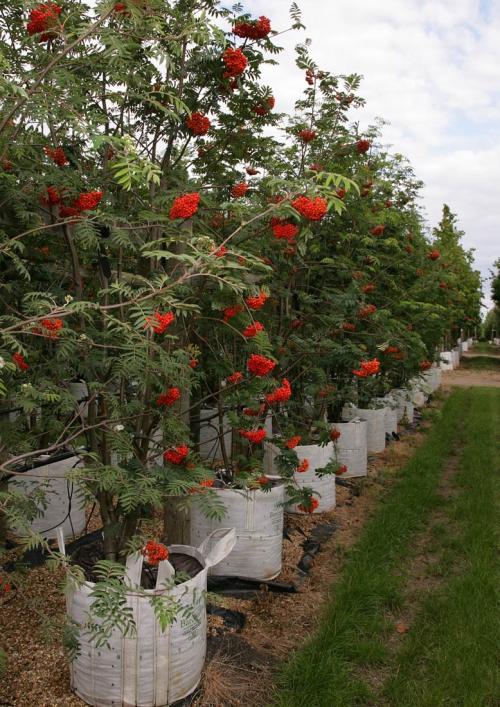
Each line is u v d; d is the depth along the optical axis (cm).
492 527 436
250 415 367
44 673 245
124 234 249
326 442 445
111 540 260
